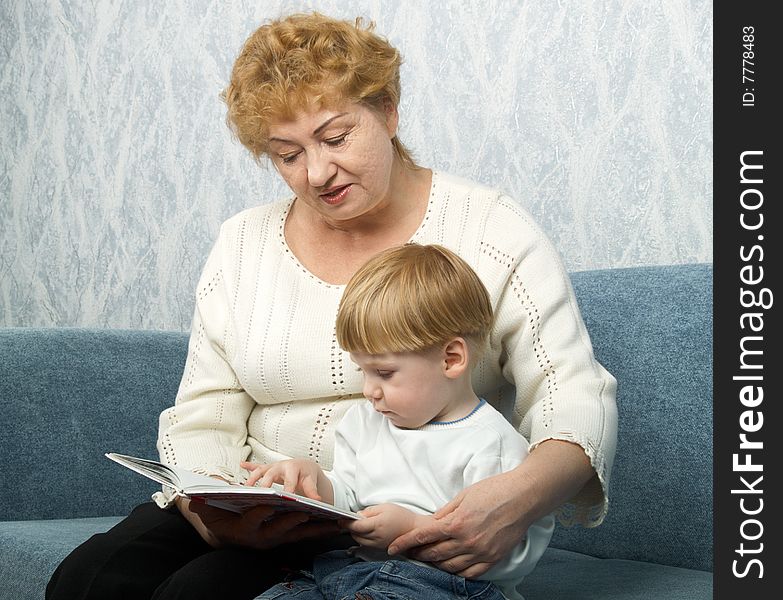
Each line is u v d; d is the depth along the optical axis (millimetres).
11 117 3225
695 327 1636
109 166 2938
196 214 2709
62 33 3072
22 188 3188
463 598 1162
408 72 2242
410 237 1474
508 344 1415
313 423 1443
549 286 1404
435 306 1229
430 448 1253
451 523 1134
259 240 1563
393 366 1242
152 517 1397
